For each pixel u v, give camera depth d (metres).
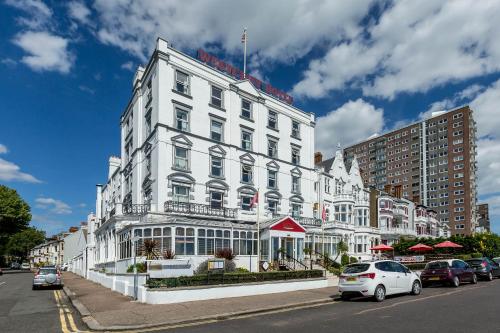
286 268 27.44
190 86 30.81
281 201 37.22
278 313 13.01
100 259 36.41
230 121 33.53
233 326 10.78
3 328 10.98
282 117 39.06
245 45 36.78
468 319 11.10
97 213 49.41
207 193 30.69
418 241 51.62
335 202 45.78
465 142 100.06
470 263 25.81
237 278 17.38
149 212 25.95
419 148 110.19
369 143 125.75
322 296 16.83
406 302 14.87
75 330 10.66
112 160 46.88
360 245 46.78
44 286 26.45
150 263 16.92
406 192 111.81
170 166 28.59
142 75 33.78
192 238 24.33
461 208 98.19
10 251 89.88
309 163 41.72
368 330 9.83
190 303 14.66
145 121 32.50
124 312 12.89
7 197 55.00
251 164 34.88
